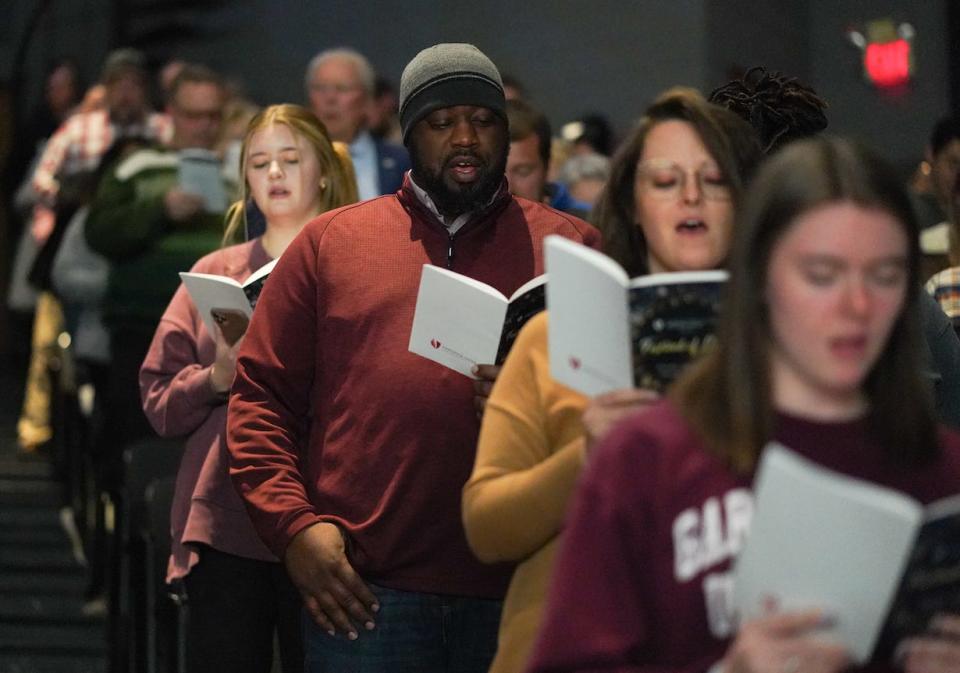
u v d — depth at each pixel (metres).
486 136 9.01
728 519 4.96
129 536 13.38
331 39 27.55
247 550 10.08
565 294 6.21
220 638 10.07
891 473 5.18
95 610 17.75
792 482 4.64
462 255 9.03
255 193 10.80
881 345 5.14
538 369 6.88
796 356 5.06
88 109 22.45
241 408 9.22
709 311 6.06
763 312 5.11
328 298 8.98
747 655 4.68
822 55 22.84
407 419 8.65
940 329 9.20
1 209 30.89
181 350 10.73
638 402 5.90
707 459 5.02
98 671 16.53
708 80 23.02
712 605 4.94
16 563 19.12
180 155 16.50
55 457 22.00
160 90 28.62
